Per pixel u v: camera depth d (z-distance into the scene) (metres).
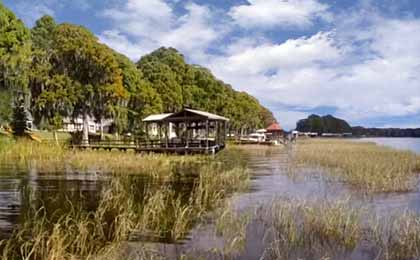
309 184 17.36
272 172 22.55
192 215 10.52
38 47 47.25
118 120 46.88
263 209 11.24
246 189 15.69
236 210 11.05
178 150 35.66
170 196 13.55
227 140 66.69
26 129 43.56
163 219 10.11
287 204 11.48
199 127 41.06
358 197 13.84
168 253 7.61
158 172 20.64
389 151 38.19
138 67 67.31
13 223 9.88
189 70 74.38
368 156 30.53
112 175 19.41
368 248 7.90
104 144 38.91
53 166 23.42
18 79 36.75
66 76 40.53
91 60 41.41
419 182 17.56
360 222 9.59
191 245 8.09
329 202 11.72
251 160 31.59
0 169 21.81
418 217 10.12
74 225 9.41
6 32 35.19
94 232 8.95
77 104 41.97
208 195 13.75
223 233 8.81
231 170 21.16
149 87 54.09
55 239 7.95
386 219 10.09
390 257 7.43
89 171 21.08
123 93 43.78
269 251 7.67
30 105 41.16
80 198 13.23
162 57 75.44
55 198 13.21
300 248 7.86
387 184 15.82
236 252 7.62
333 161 27.12
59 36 42.47
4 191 14.56
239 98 92.56
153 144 37.53
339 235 8.52
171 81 62.84
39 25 55.47
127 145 38.06
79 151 32.97
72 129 58.34
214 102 74.81
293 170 22.42
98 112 44.09
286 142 69.19
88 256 7.21
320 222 9.12
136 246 8.01
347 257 7.44
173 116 36.44
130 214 9.85
